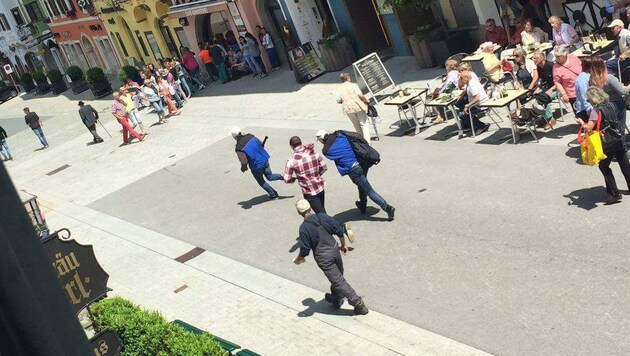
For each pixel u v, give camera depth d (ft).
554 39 59.47
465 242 40.42
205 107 98.78
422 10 83.15
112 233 62.34
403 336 34.06
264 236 51.01
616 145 37.37
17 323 5.77
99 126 111.04
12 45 210.79
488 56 57.93
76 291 24.58
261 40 103.76
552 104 54.65
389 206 45.52
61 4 177.27
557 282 34.01
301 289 41.93
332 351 34.60
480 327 32.83
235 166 68.59
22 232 5.91
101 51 168.45
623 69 48.73
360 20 90.94
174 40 132.98
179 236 56.49
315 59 93.15
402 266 40.32
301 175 44.70
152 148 86.17
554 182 43.39
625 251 34.47
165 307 45.19
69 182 83.92
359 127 59.47
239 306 42.24
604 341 29.25
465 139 54.65
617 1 62.13
